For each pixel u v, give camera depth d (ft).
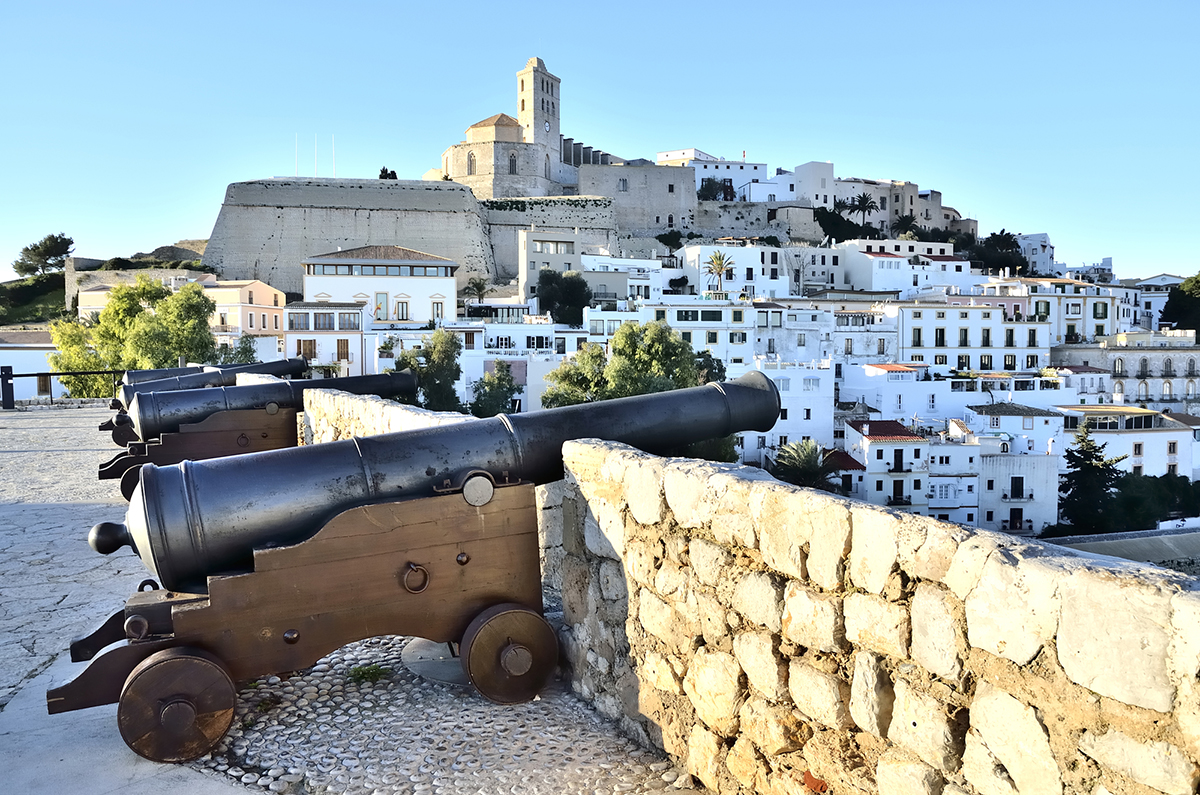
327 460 14.34
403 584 14.30
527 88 386.32
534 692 15.06
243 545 13.71
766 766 11.22
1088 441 153.28
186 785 12.38
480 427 15.51
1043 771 7.85
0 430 63.98
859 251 313.94
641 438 16.46
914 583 9.18
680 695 12.82
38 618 19.53
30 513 31.37
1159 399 226.17
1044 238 431.84
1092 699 7.43
